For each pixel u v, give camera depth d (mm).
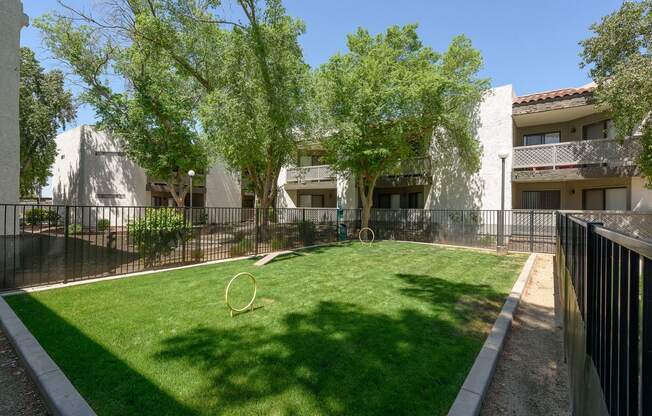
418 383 3000
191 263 9281
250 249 11227
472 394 2805
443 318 4754
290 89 11961
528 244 12930
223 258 10211
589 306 2119
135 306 5215
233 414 2541
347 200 20500
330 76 13719
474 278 7469
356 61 14945
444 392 2863
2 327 4359
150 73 17203
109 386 2908
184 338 3973
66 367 3223
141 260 9227
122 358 3434
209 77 15055
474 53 14320
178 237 9289
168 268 8547
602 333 1738
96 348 3666
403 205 20219
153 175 19625
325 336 4055
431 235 15961
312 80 13625
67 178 25391
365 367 3277
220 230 10633
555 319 5059
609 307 1603
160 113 17953
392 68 14352
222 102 10992
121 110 18922
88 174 23438
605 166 12281
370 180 16516
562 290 5246
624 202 12977
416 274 7883
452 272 8172
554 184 15234
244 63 11305
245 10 11641
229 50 11297
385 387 2928
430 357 3508
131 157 19844
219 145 12703
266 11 11453
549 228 12570
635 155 11438
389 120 14234
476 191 15484
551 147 13508
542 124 15883
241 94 10906
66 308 5086
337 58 13695
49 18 16375
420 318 4742
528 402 2906
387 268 8656
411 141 17344
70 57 17469
